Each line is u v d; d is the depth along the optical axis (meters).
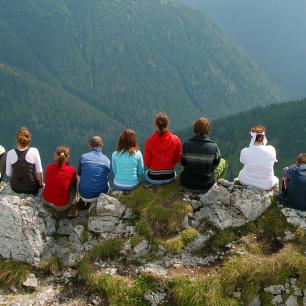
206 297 10.05
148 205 12.38
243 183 12.84
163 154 13.14
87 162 13.10
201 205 12.52
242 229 11.88
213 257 11.30
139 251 11.44
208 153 12.41
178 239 11.51
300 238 11.31
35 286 11.16
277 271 10.38
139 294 10.34
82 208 13.44
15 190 13.27
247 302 10.16
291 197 12.09
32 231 12.03
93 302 10.53
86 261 11.41
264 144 12.97
